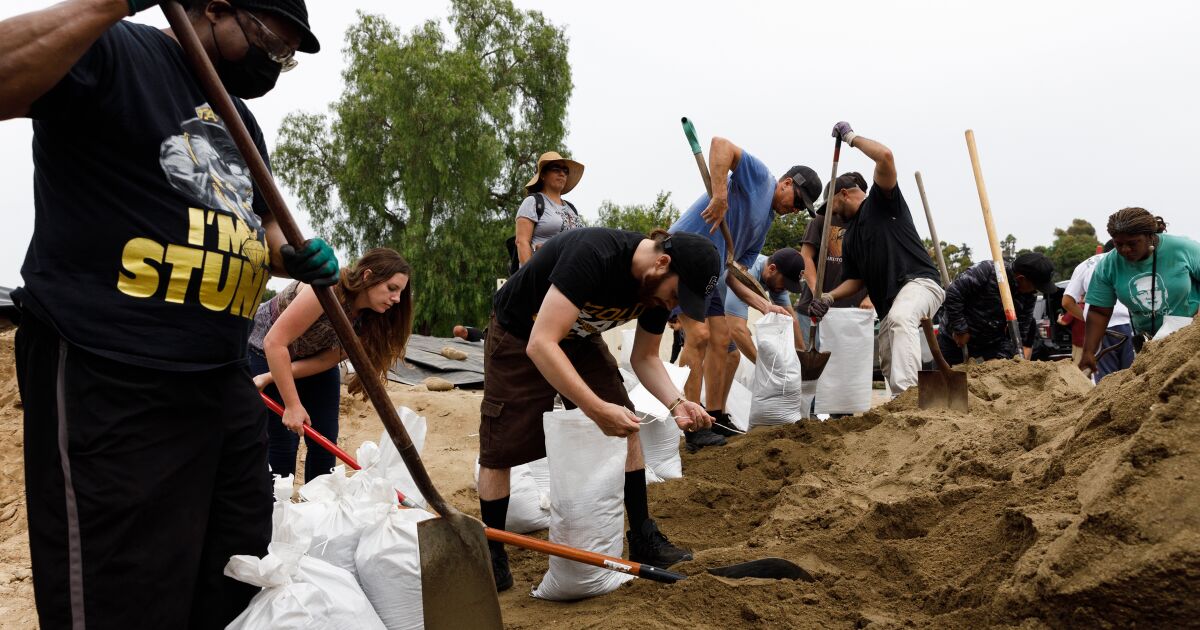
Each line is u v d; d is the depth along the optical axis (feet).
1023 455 11.43
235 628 7.59
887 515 11.18
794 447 16.81
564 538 10.97
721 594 9.48
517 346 11.99
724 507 15.30
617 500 11.12
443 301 85.87
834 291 20.56
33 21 5.61
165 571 6.60
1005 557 8.54
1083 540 7.07
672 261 10.06
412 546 9.09
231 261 6.90
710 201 18.63
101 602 6.37
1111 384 11.19
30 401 6.47
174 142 6.66
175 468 6.66
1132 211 18.47
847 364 19.90
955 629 7.98
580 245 10.45
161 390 6.55
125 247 6.42
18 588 13.30
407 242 87.56
